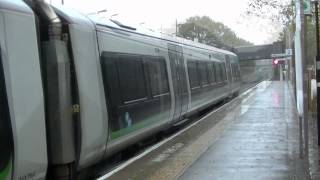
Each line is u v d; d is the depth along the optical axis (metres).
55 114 7.67
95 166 10.07
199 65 20.84
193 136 14.20
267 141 12.95
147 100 12.30
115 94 9.98
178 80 16.36
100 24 9.73
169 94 14.81
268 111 21.81
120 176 9.08
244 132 14.80
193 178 8.86
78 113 8.17
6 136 6.34
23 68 6.80
